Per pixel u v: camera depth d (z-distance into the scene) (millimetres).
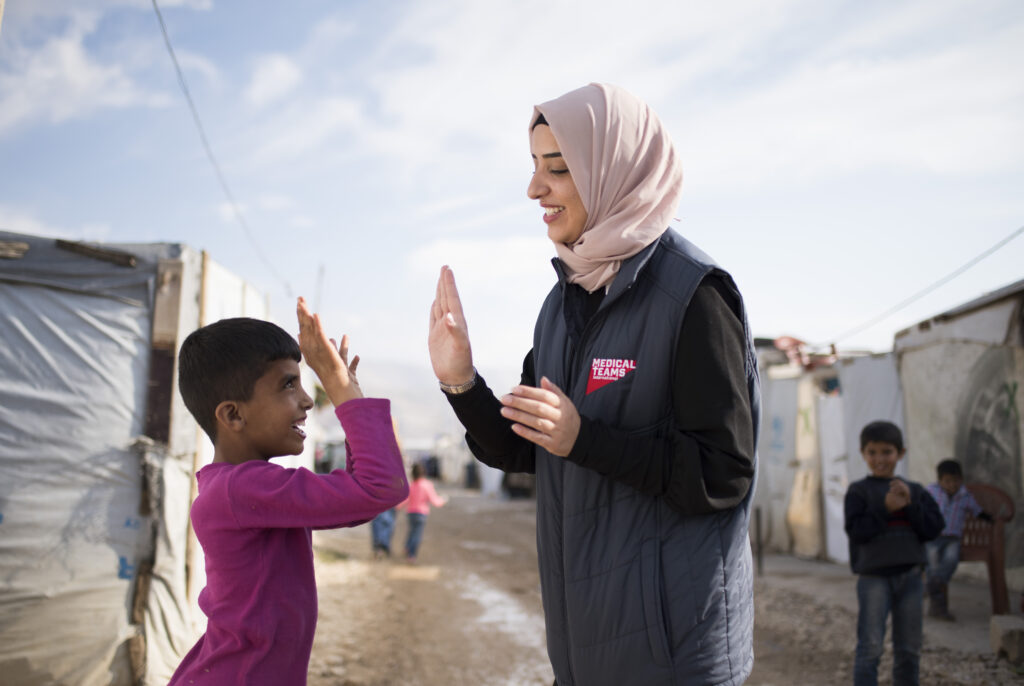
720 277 1746
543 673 5719
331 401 1922
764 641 6492
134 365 5293
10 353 4996
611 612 1681
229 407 1874
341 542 14188
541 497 1911
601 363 1776
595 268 1854
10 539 4852
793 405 12203
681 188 1896
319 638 6484
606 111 1853
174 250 5477
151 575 5152
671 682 1637
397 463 1842
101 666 4969
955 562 6789
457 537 16016
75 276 5215
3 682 4750
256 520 1736
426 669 5742
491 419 2035
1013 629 5406
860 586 4406
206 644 1773
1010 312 7738
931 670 5332
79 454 5078
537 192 1953
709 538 1690
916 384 9461
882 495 4375
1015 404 8023
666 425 1716
